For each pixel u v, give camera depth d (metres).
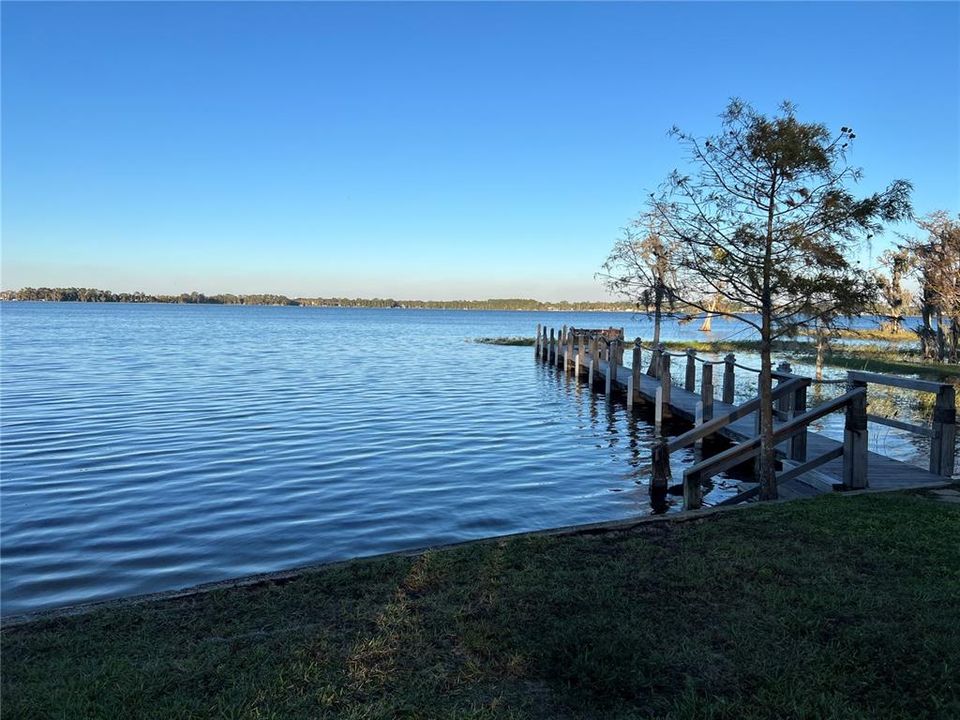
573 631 3.97
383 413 17.69
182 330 66.62
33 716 3.22
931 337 28.98
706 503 9.59
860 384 8.41
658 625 4.08
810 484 8.36
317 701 3.31
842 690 3.36
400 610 4.40
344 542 7.81
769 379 7.71
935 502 6.90
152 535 8.01
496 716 3.16
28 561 7.16
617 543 5.73
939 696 3.29
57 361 31.48
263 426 15.47
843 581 4.73
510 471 11.45
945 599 4.37
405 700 3.30
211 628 4.23
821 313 7.07
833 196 6.72
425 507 9.25
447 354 40.91
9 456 12.20
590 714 3.21
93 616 4.45
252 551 7.49
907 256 25.27
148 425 15.42
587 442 14.16
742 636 3.93
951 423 8.27
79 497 9.58
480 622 4.16
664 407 15.89
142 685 3.47
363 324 98.62
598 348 25.03
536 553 5.49
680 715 3.17
